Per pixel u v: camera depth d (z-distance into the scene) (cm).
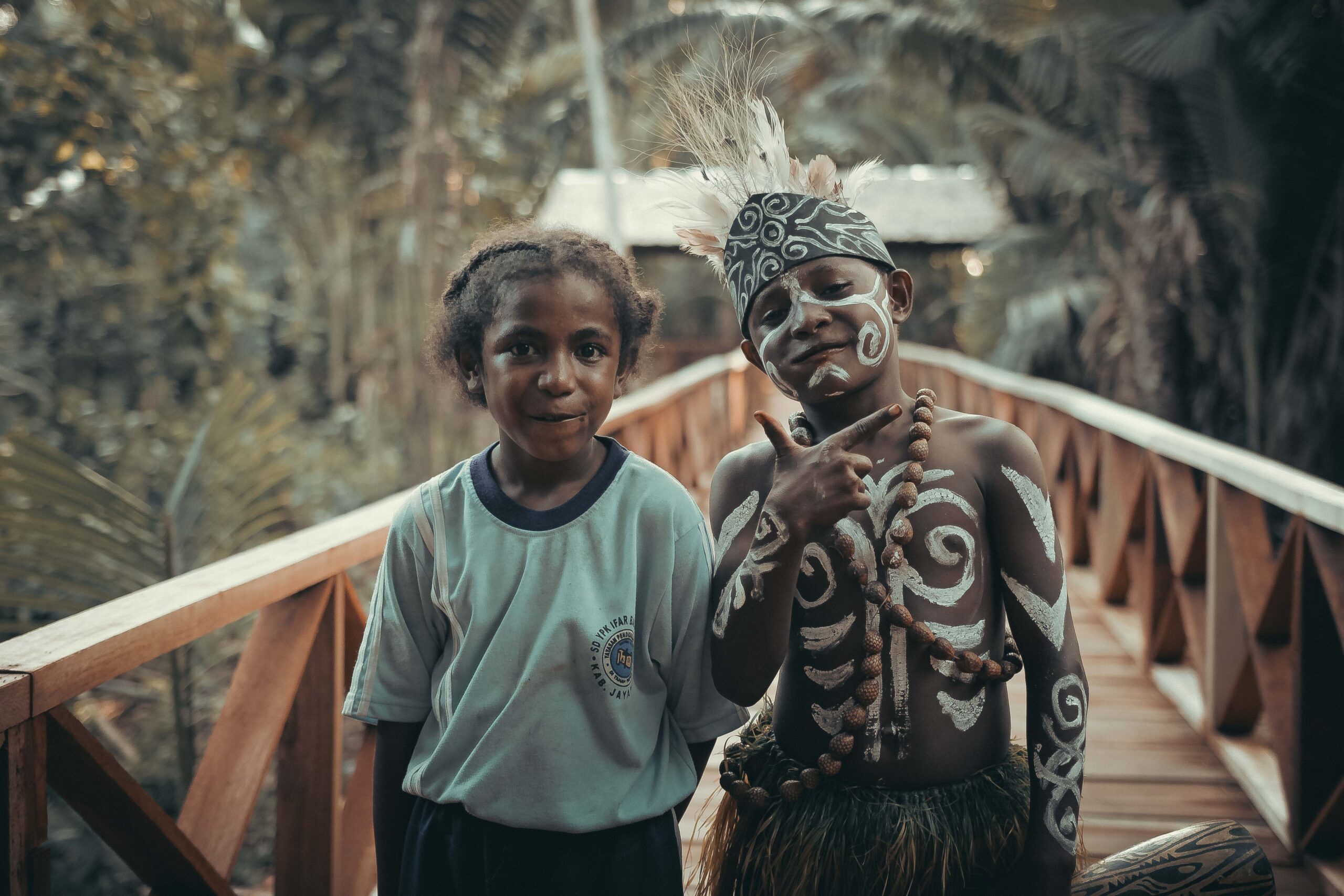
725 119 143
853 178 140
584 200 1330
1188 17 629
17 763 127
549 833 123
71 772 145
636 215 1300
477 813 122
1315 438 660
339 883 206
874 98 1330
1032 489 133
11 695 124
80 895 386
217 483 377
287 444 593
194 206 786
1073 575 489
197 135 813
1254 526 270
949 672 131
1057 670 131
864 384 132
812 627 135
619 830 125
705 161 143
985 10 833
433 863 127
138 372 769
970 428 137
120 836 160
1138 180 783
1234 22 615
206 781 179
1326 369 647
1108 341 903
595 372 122
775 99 1223
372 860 220
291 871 201
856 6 1038
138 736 443
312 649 203
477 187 1012
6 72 634
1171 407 786
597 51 979
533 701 122
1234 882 134
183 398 817
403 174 947
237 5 1019
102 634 141
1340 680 219
